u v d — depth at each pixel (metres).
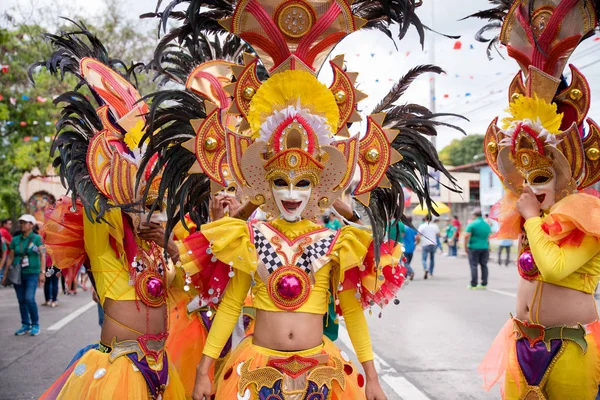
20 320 10.40
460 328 8.55
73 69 3.64
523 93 3.84
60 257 3.45
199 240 3.21
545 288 3.54
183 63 4.50
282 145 3.06
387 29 3.35
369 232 3.26
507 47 3.85
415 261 24.86
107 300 3.46
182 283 3.72
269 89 3.14
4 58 15.07
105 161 3.37
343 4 3.16
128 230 3.48
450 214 39.81
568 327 3.43
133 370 3.39
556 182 3.58
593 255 3.37
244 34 3.19
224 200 4.17
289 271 3.11
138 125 3.60
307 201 3.12
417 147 3.32
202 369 3.12
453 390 5.52
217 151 3.20
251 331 3.69
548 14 3.61
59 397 3.36
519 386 3.64
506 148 3.78
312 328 3.15
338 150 3.08
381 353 7.02
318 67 3.25
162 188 3.21
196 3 3.21
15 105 16.05
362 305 3.30
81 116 3.51
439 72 3.34
